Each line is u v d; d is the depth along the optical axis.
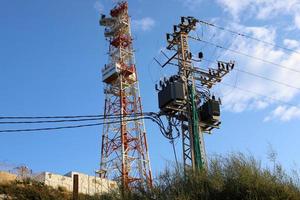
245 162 23.66
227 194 22.55
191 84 32.22
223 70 34.09
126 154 60.75
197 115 31.16
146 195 24.30
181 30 33.91
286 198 21.70
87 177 45.62
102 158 61.28
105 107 66.69
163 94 31.67
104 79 69.75
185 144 30.52
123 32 74.38
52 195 42.59
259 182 22.33
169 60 33.25
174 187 24.06
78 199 28.73
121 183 26.31
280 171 23.19
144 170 60.25
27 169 45.22
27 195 40.88
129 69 69.75
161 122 31.52
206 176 24.14
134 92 68.19
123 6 76.25
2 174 42.69
